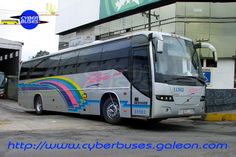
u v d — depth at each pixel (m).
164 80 12.16
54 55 19.12
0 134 11.07
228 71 22.56
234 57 22.27
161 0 20.61
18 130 12.06
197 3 22.94
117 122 13.95
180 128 13.24
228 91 18.25
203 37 22.77
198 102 12.90
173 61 12.60
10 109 23.36
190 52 13.28
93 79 15.42
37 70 20.66
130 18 26.05
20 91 22.59
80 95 16.30
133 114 12.88
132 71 13.09
